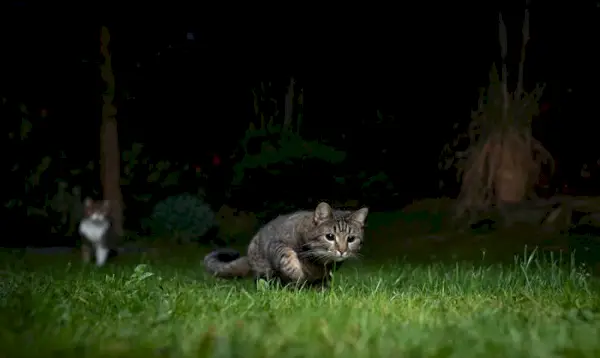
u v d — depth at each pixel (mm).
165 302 6176
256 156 18641
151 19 19125
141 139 20719
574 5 20281
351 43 21984
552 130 21188
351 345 4344
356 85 22625
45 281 8602
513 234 15703
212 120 21344
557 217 15938
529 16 19734
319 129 22234
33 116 18609
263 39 21547
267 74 21891
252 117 21625
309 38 21734
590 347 4508
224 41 21188
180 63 20812
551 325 5410
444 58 21922
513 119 17688
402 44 22016
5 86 18812
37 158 18203
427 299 7152
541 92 18375
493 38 21094
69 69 19266
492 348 4363
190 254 15539
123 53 19328
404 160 22047
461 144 21609
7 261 13234
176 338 4562
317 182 18594
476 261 13523
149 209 19156
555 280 8703
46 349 4156
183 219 17469
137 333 4844
